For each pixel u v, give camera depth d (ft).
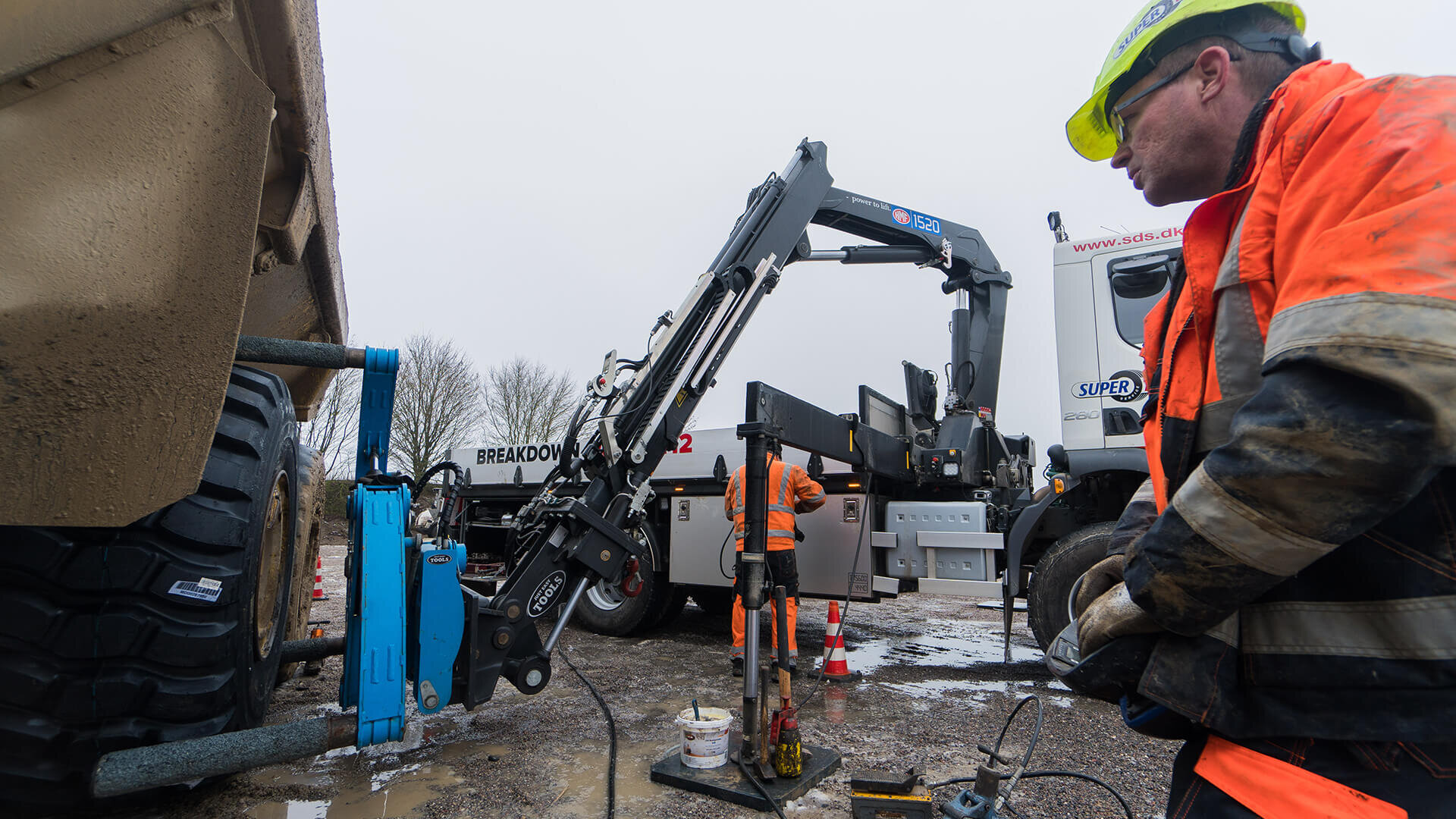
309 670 14.69
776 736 9.03
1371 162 2.16
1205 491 2.25
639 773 9.45
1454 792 2.14
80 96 3.07
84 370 3.32
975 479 19.65
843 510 17.83
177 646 6.35
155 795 7.95
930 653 18.16
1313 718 2.29
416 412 87.45
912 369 22.08
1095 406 14.20
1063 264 14.88
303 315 10.46
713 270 15.33
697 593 22.00
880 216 20.89
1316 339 1.99
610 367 12.82
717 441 20.15
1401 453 1.84
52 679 5.91
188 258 3.55
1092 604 3.15
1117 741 10.66
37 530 5.87
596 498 12.30
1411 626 2.19
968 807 7.36
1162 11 3.34
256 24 4.46
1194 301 2.84
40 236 3.02
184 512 6.48
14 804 6.21
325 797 8.56
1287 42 3.12
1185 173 3.41
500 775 9.35
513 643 10.48
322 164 7.07
